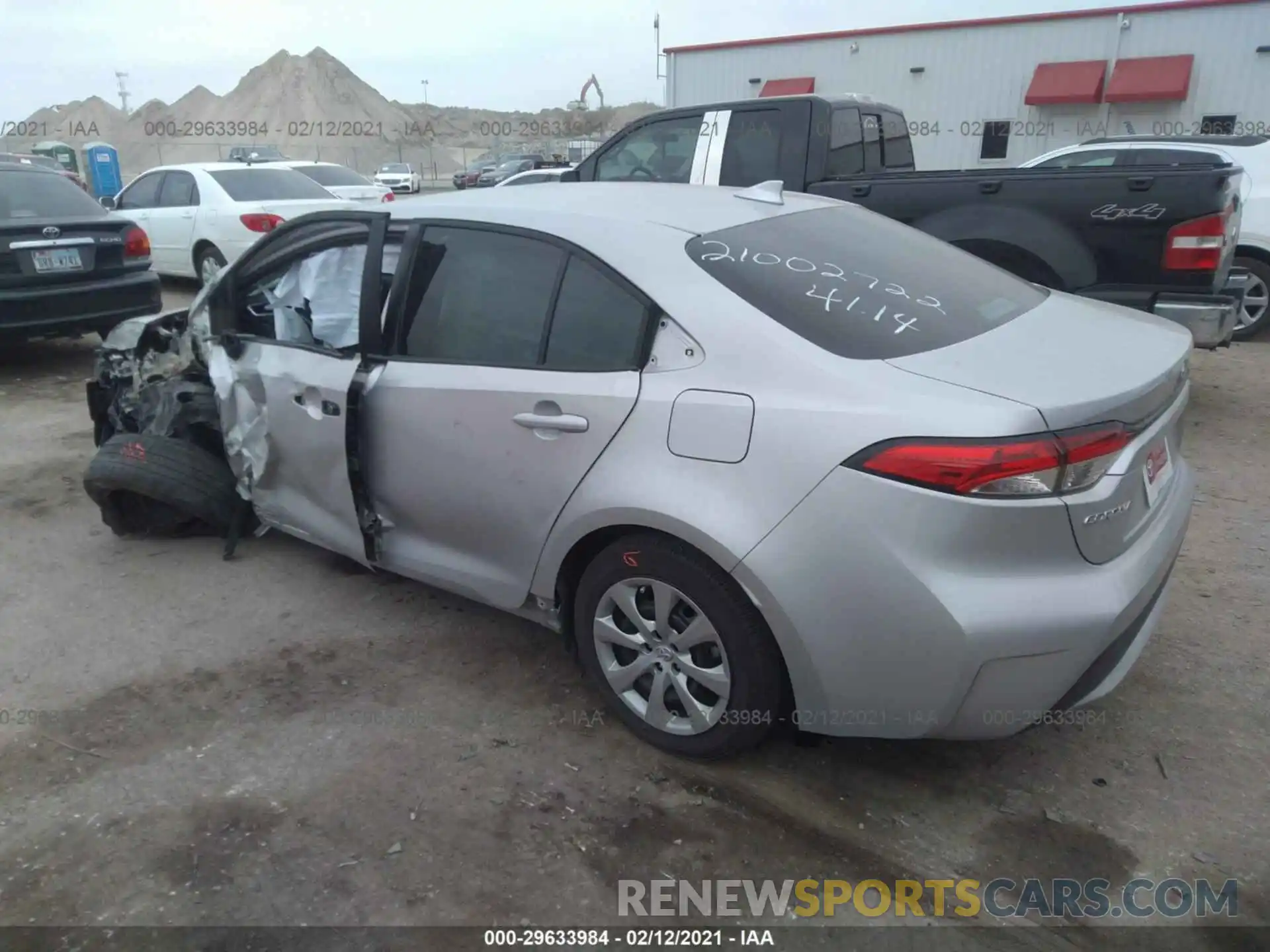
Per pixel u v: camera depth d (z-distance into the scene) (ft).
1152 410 8.07
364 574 13.28
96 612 12.31
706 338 8.32
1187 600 12.18
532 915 7.57
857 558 7.49
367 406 10.56
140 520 14.25
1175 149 27.96
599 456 8.79
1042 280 18.47
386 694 10.49
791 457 7.68
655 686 9.19
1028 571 7.34
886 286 9.21
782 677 8.46
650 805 8.73
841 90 73.10
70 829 8.48
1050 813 8.58
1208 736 9.55
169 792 8.94
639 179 23.38
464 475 9.89
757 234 9.61
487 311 9.86
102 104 436.76
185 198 35.70
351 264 11.39
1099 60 65.46
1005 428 7.10
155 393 14.12
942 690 7.54
